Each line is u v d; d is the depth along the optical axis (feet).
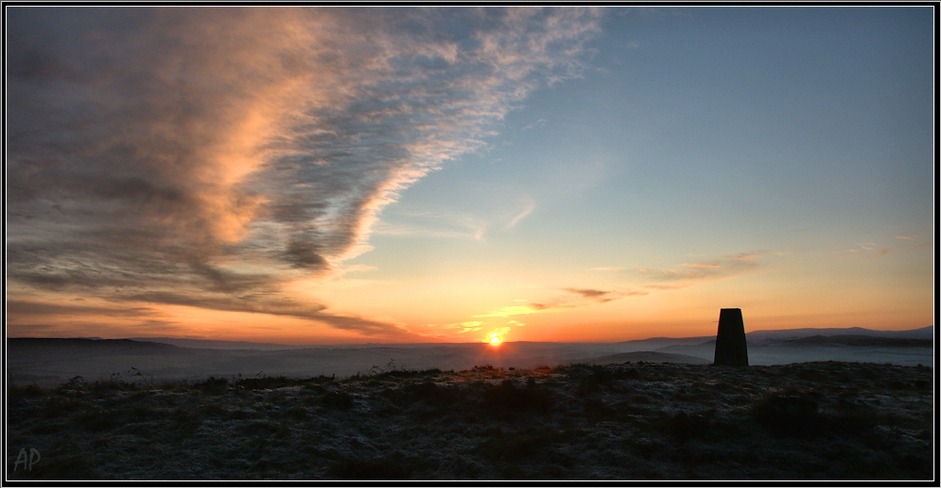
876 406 55.26
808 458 40.42
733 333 98.27
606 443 43.37
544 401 54.60
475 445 45.06
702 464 40.01
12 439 44.04
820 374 77.05
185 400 56.70
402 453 43.88
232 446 43.65
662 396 58.23
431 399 57.41
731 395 60.23
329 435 47.73
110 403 53.98
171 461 40.55
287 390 62.23
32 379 68.49
